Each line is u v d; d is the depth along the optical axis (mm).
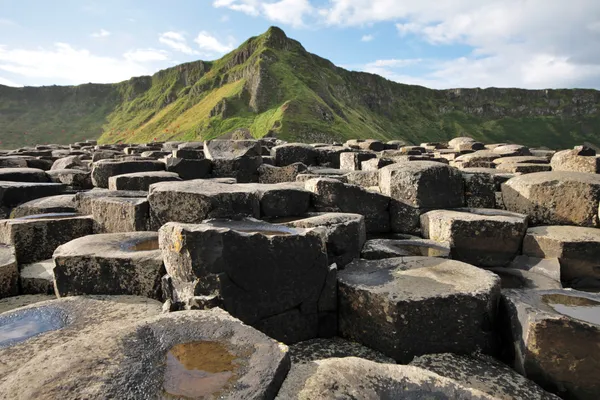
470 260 5887
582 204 6211
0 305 4797
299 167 10742
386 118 166125
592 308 3695
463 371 3574
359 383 2562
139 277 4504
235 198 5758
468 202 7309
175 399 2211
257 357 2584
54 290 5203
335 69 161250
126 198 6734
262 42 127875
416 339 3814
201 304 3660
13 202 8078
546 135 169750
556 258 5551
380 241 5992
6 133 165500
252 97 103875
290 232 4547
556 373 3393
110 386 2264
